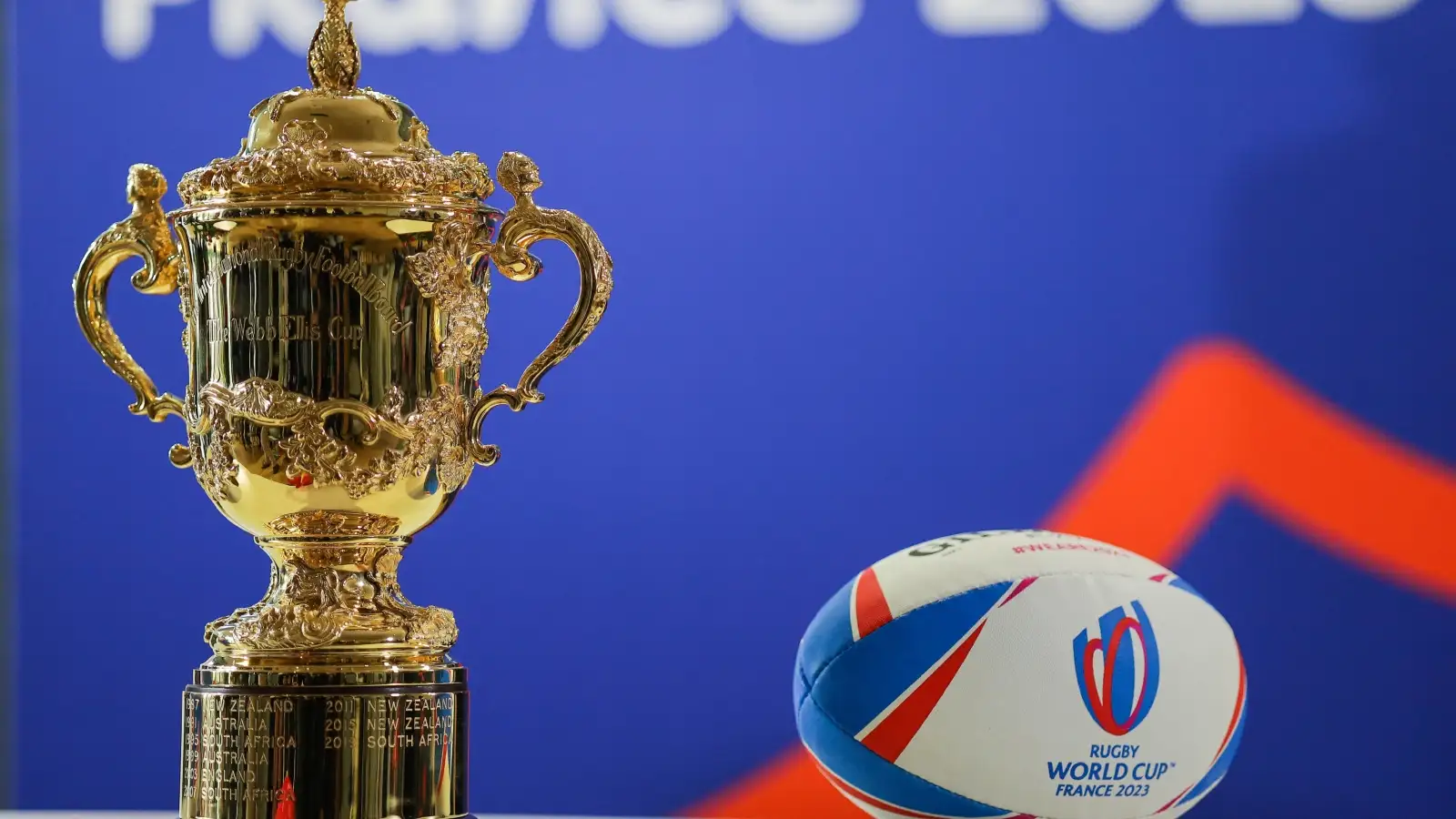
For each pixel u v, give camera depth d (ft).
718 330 22.18
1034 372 21.59
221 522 22.95
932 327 21.77
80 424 23.07
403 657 7.43
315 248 7.13
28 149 23.07
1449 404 20.79
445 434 7.42
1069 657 6.97
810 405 22.02
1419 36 20.80
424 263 7.24
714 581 22.22
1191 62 21.29
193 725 7.41
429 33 22.57
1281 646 21.08
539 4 22.40
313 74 7.82
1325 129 21.01
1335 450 21.01
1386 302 20.92
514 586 22.52
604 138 22.33
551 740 22.45
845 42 21.90
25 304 23.12
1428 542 20.80
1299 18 21.04
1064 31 21.50
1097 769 6.93
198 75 22.86
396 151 7.48
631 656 22.36
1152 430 21.38
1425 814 20.79
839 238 21.94
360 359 7.17
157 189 7.71
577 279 22.18
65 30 23.00
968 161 21.68
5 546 23.15
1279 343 21.13
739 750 22.15
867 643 7.09
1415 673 20.80
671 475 22.27
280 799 7.11
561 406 22.45
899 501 21.84
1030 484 21.59
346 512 7.32
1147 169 21.38
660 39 22.22
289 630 7.32
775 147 22.03
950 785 6.95
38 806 23.00
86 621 23.08
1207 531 21.26
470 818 7.58
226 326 7.25
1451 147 20.79
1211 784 7.36
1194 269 21.30
